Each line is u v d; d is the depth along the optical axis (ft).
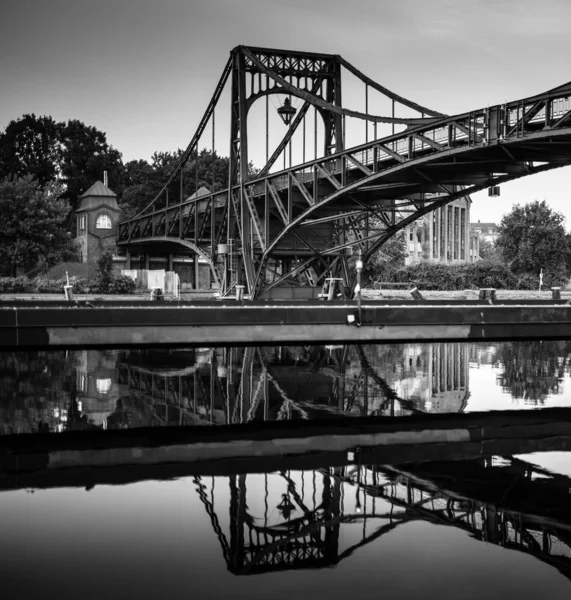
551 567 31.71
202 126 217.77
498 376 86.69
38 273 297.94
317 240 186.39
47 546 34.04
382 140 137.28
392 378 84.94
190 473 46.16
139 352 111.04
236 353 110.22
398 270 273.95
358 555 33.19
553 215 280.10
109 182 440.45
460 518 37.86
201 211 229.66
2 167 422.41
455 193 149.89
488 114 115.65
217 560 32.58
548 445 53.06
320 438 55.57
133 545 34.22
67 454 50.72
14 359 101.24
